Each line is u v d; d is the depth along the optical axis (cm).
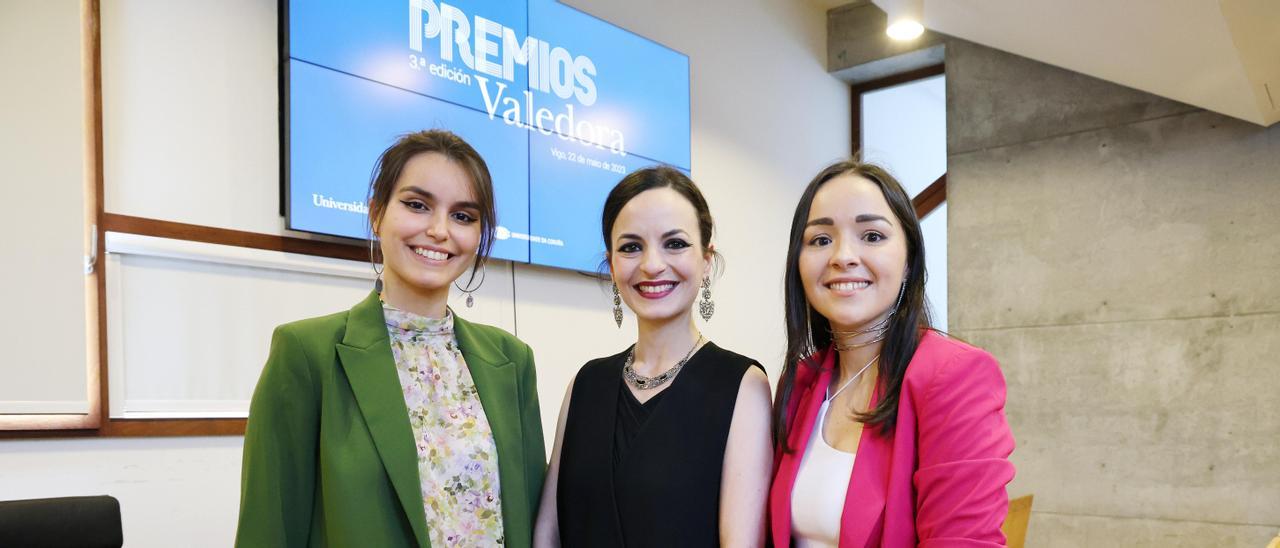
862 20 741
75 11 340
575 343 532
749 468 195
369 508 173
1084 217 609
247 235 386
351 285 423
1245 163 565
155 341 356
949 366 177
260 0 401
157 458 352
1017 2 488
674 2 619
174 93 370
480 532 184
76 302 333
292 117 397
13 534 212
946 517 167
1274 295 550
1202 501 557
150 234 356
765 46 694
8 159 321
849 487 181
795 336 205
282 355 179
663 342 206
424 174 186
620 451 200
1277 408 543
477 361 198
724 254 637
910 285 193
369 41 429
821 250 196
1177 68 502
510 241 488
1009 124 640
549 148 514
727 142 650
